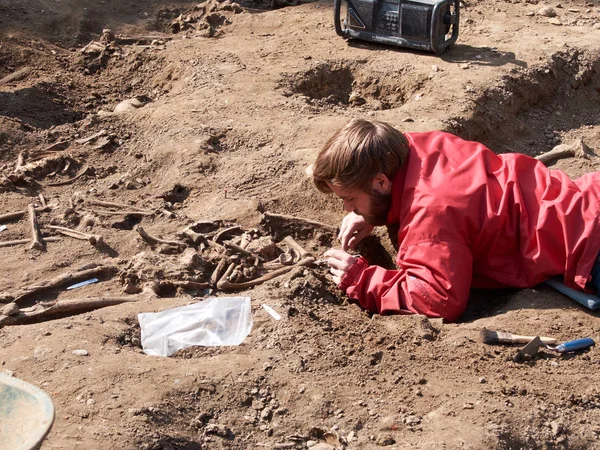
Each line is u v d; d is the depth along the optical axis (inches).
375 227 177.2
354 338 137.7
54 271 158.4
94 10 312.7
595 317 142.7
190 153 204.1
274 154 202.4
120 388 119.6
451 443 111.8
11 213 178.1
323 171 151.6
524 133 236.7
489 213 145.4
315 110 228.4
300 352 131.8
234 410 119.9
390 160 147.9
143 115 228.2
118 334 135.8
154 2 326.3
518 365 130.3
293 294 149.2
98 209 181.9
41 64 272.2
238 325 139.0
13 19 296.4
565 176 154.8
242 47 277.6
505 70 247.0
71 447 107.5
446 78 241.3
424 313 144.1
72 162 205.3
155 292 151.6
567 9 310.3
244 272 157.4
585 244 142.6
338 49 269.3
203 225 173.5
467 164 150.8
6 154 209.2
